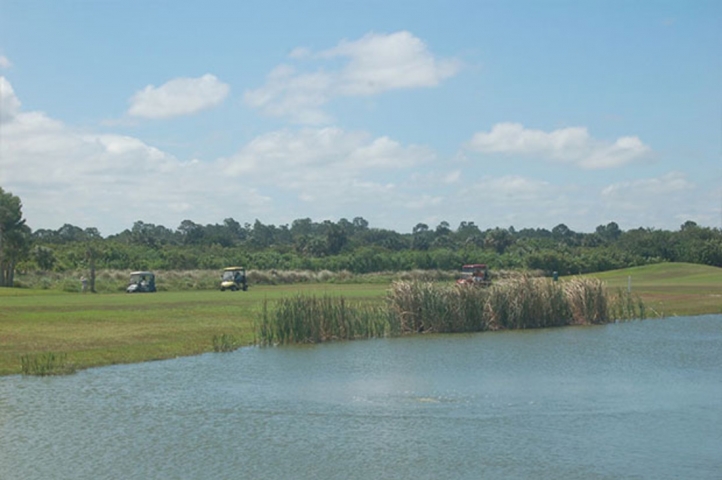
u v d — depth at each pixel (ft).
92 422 71.97
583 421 72.95
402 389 87.20
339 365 103.71
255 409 77.30
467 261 391.04
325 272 354.33
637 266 394.11
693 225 510.58
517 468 59.26
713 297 208.64
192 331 132.36
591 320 156.76
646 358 109.29
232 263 390.21
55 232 624.18
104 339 121.08
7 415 74.13
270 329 126.31
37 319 147.95
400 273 363.35
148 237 494.59
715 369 100.01
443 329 142.72
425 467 59.36
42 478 56.85
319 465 59.93
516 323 148.97
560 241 540.11
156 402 79.97
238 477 57.26
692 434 68.59
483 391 86.17
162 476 57.26
